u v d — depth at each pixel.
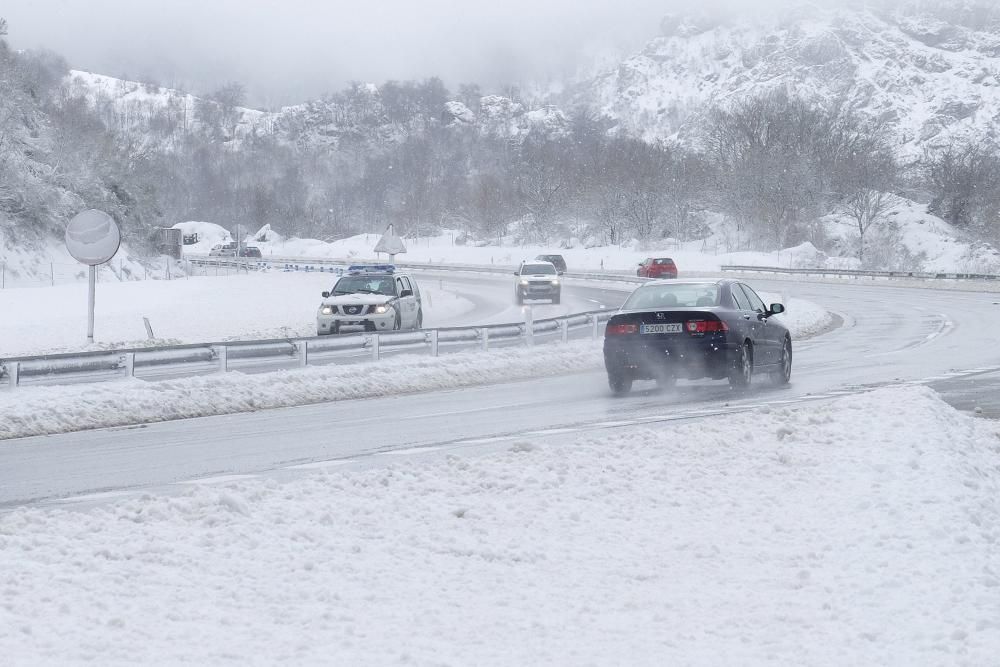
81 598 13.53
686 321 40.28
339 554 16.17
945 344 67.31
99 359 41.88
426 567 15.67
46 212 181.75
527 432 31.62
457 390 46.12
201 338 77.12
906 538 17.11
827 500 20.27
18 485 24.12
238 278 173.62
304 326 89.12
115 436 32.56
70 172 197.75
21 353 65.06
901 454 23.69
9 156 178.62
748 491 21.36
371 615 13.30
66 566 14.98
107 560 15.45
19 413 34.59
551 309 112.75
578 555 16.55
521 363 53.91
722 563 16.25
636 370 41.06
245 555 15.93
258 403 40.72
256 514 18.53
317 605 13.66
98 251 62.69
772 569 15.87
